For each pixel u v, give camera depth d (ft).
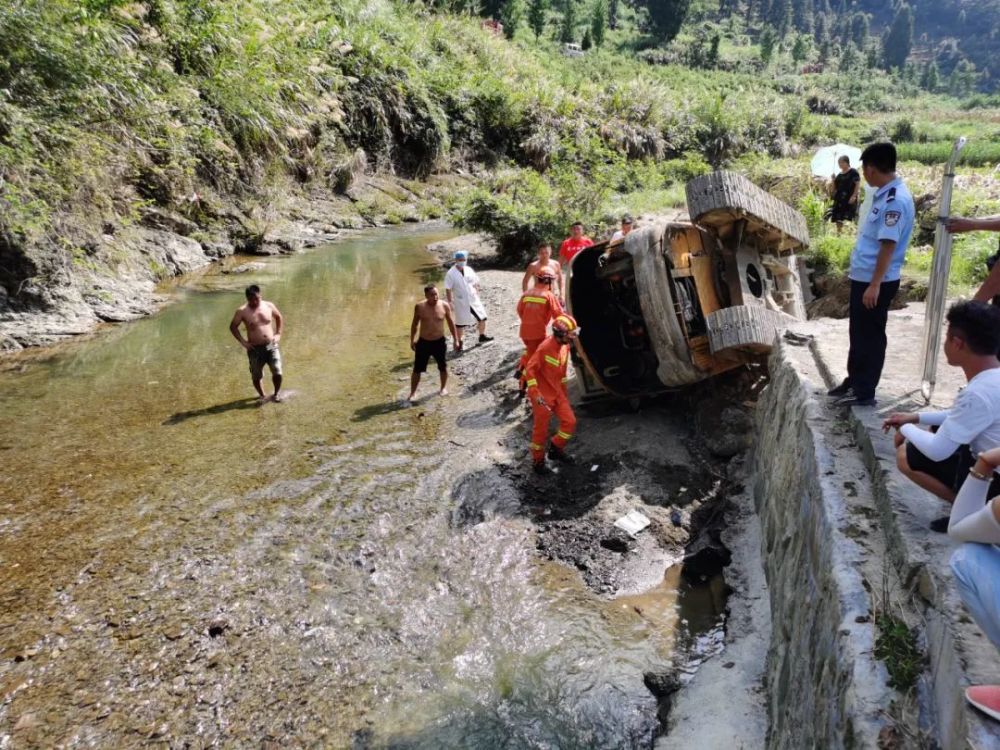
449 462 23.02
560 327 21.38
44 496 20.57
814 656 10.43
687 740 12.88
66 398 28.22
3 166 35.91
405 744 12.67
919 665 8.14
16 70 39.50
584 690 14.06
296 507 20.16
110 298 40.47
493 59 118.93
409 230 74.02
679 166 91.04
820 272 36.27
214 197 59.67
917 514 10.29
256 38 64.59
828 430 14.34
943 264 13.34
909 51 478.59
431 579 17.30
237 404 27.73
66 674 13.98
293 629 15.39
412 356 33.68
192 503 20.29
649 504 20.79
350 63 82.43
